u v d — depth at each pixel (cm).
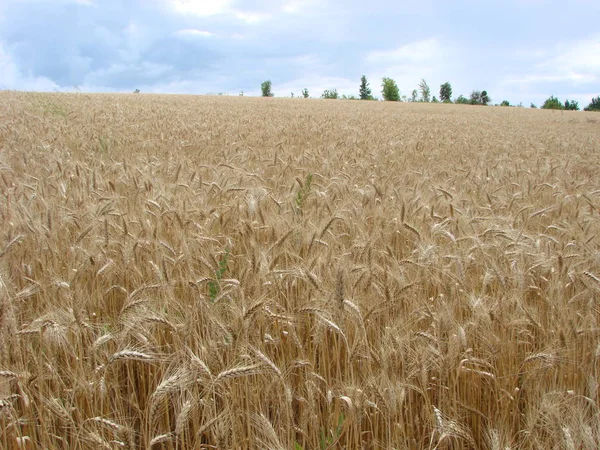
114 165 782
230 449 229
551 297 343
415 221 512
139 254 399
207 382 240
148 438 249
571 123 3638
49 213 439
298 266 345
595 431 234
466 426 278
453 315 325
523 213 596
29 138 1104
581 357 313
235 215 507
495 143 1781
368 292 338
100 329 303
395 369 279
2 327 245
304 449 254
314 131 1845
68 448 241
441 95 9688
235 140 1404
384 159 1123
